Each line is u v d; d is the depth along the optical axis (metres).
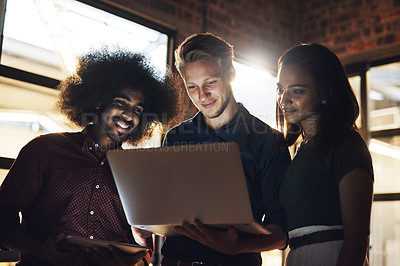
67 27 3.09
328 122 1.54
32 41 2.97
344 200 1.42
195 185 1.31
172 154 1.29
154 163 1.32
